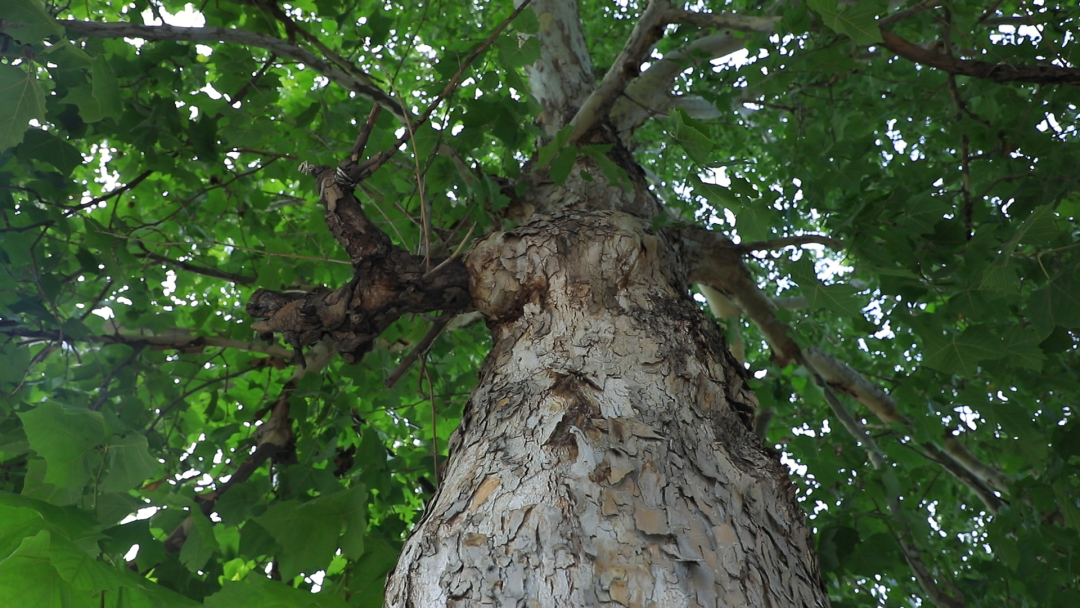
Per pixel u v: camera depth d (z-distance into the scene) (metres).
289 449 2.86
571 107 2.72
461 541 1.07
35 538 1.15
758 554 1.09
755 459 1.30
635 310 1.52
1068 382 2.66
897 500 3.02
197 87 2.79
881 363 4.43
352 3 2.80
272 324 1.69
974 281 2.23
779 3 2.70
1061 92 2.77
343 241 1.60
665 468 1.17
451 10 4.57
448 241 2.35
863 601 3.52
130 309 2.76
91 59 1.73
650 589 0.98
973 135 3.01
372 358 2.93
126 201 3.29
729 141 5.03
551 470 1.14
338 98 3.61
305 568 1.79
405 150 2.49
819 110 3.40
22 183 2.47
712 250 2.48
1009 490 2.93
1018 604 3.72
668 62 2.86
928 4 2.21
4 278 2.22
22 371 2.26
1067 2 2.80
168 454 2.76
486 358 1.60
